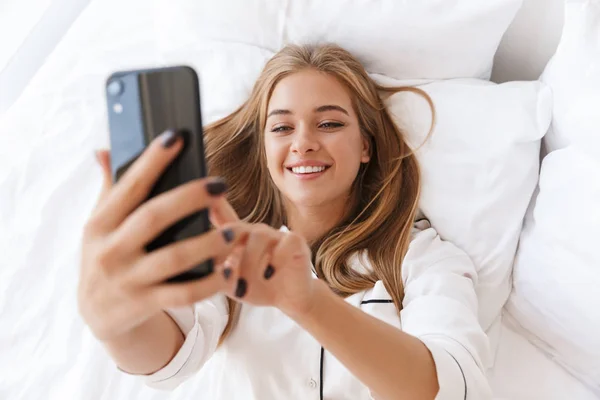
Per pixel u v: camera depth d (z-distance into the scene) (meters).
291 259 0.56
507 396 0.97
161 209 0.42
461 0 1.05
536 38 1.12
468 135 1.05
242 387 0.91
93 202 1.15
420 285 0.94
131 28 1.39
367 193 1.12
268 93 1.03
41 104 1.26
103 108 1.24
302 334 0.91
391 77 1.13
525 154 1.04
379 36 1.09
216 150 1.15
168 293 0.45
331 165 0.98
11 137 1.23
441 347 0.74
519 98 1.04
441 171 1.06
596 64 0.94
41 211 1.13
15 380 0.98
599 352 0.92
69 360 1.00
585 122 0.94
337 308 0.63
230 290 0.53
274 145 1.00
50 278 1.08
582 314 0.92
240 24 1.17
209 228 0.49
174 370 0.77
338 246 1.02
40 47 1.49
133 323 0.49
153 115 0.51
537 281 0.99
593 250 0.90
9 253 1.10
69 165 1.18
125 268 0.44
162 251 0.43
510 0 1.02
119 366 0.73
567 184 0.96
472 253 1.05
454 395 0.69
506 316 1.07
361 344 0.64
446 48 1.08
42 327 1.03
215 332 0.87
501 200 1.04
